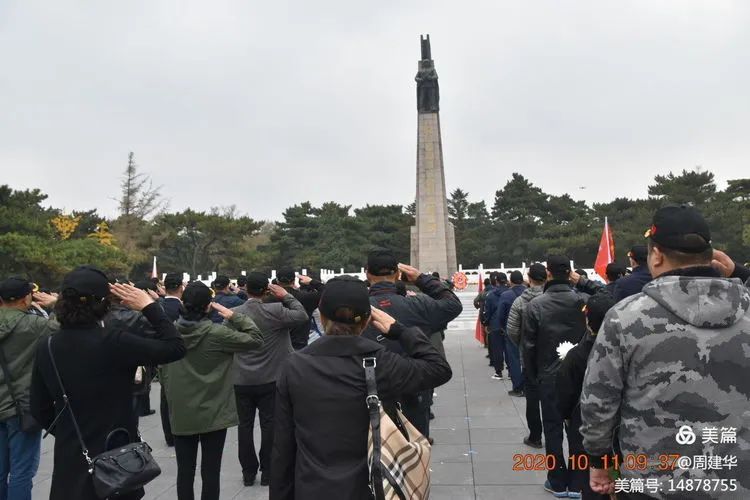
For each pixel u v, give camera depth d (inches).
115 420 120.6
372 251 165.8
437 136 1264.8
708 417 86.9
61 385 118.6
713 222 2011.6
